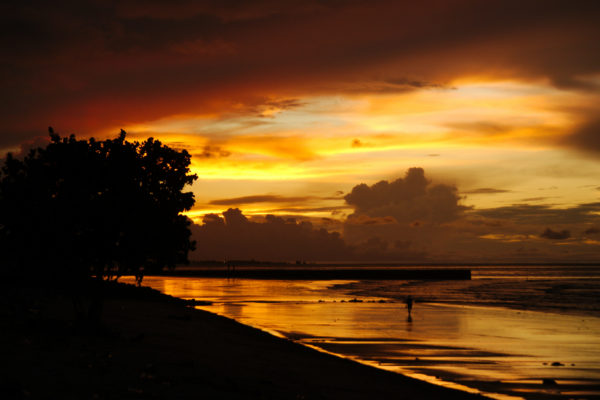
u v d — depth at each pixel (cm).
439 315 5122
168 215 2550
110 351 1892
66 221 2398
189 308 5019
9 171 2442
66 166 2423
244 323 4209
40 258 2441
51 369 1457
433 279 19512
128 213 2444
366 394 1753
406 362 2595
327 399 1586
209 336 2925
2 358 1527
